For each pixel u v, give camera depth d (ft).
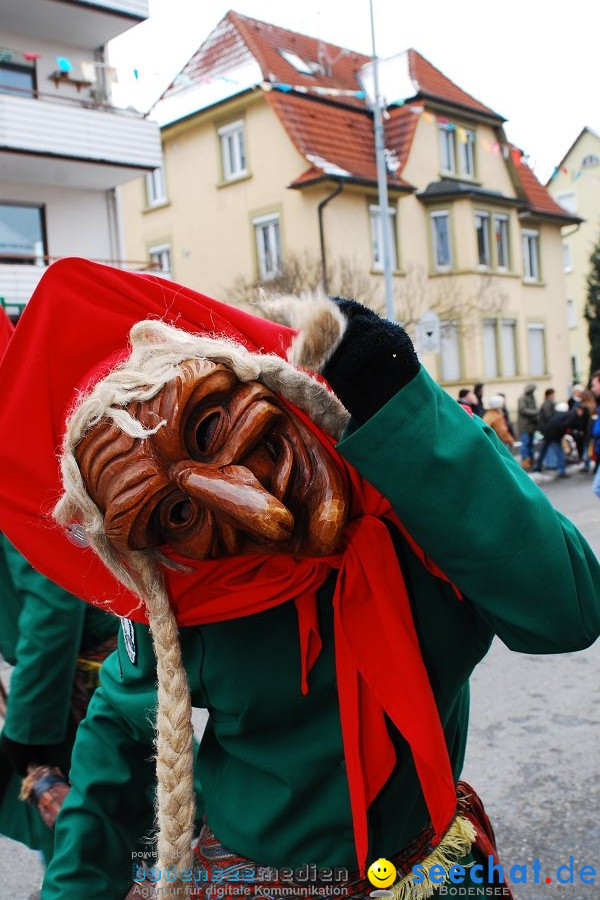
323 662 3.54
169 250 62.34
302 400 3.06
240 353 3.11
